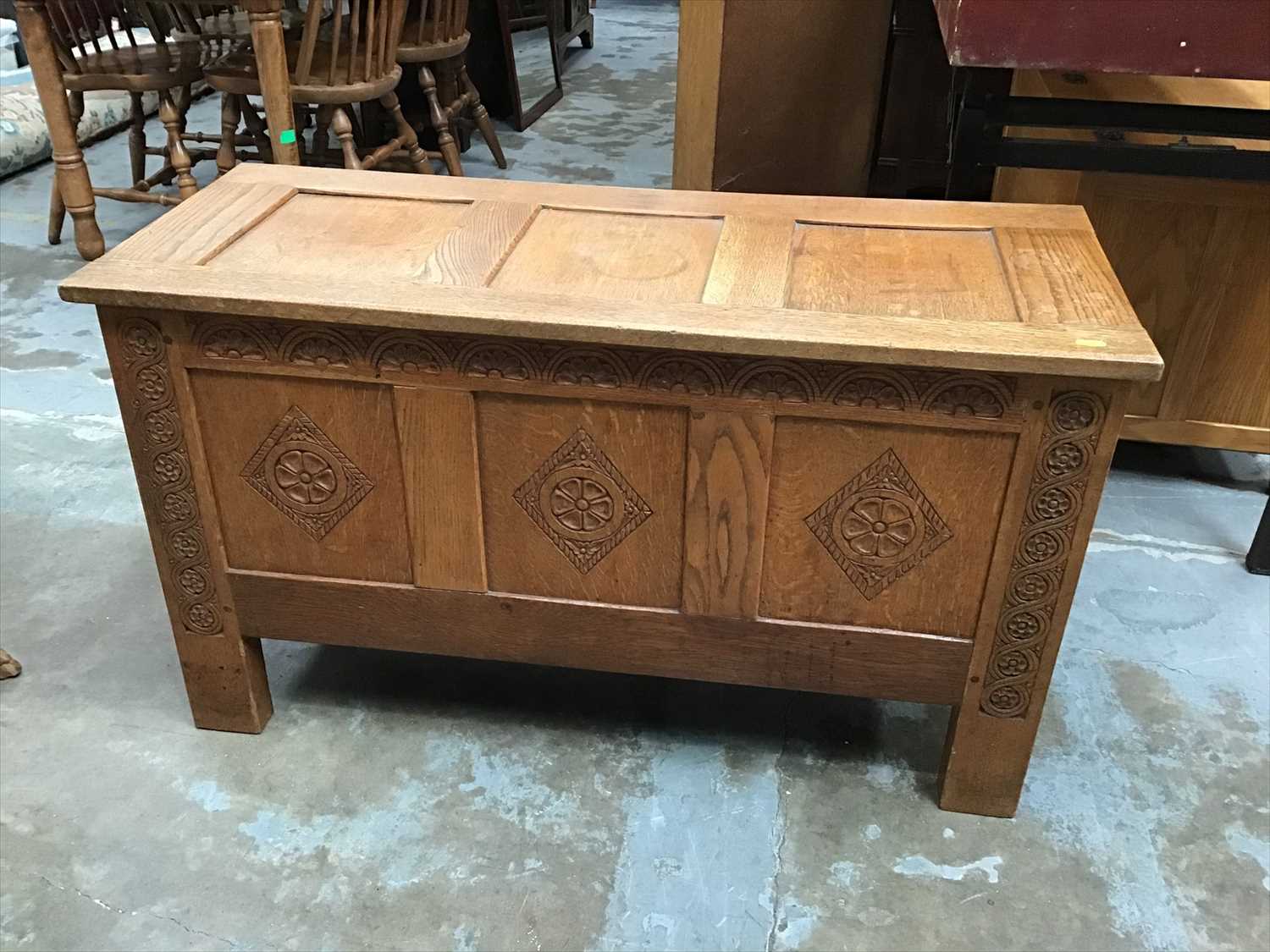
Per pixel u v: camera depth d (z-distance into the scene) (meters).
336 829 1.36
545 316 1.14
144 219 3.30
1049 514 1.18
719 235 1.36
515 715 1.55
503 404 1.22
